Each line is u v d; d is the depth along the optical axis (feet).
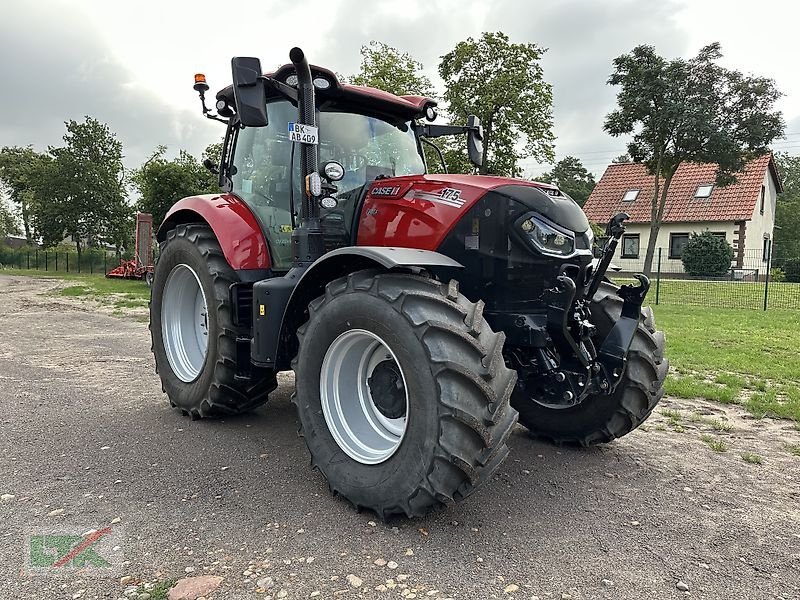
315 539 8.70
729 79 72.18
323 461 10.06
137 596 7.25
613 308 12.20
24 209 159.94
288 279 11.76
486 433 8.41
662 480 11.29
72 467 11.35
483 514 9.66
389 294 9.16
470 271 10.84
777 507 10.16
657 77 72.84
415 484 8.68
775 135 72.33
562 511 9.86
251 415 14.98
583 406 12.59
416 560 8.18
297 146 13.25
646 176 103.45
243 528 9.00
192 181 66.90
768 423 15.07
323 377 10.23
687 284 62.64
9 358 21.94
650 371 12.01
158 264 15.84
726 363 22.13
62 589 7.42
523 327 10.61
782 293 54.03
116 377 18.99
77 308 40.11
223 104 15.42
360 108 13.69
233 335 13.43
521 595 7.41
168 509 9.62
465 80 42.86
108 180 107.86
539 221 10.50
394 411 9.82
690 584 7.74
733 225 91.25
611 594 7.48
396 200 11.77
